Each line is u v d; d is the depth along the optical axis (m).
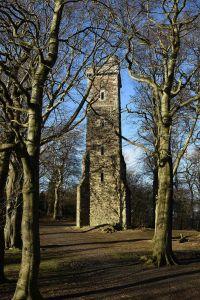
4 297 12.38
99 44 15.89
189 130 23.09
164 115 19.47
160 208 19.09
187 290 13.34
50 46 12.32
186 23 18.39
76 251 26.89
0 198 14.98
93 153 54.03
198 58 21.81
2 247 15.16
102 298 12.25
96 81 21.12
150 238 37.50
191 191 60.69
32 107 11.53
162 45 19.81
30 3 15.21
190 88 21.73
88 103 15.45
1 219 16.77
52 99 14.81
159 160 19.38
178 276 15.71
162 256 18.67
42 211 80.19
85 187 53.94
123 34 16.53
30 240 11.00
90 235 42.62
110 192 53.34
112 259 22.09
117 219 52.56
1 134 15.14
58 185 68.25
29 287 10.89
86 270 18.12
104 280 15.34
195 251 25.28
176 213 65.81
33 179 11.14
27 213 11.05
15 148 10.76
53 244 32.44
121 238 38.44
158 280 14.97
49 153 24.12
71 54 15.69
